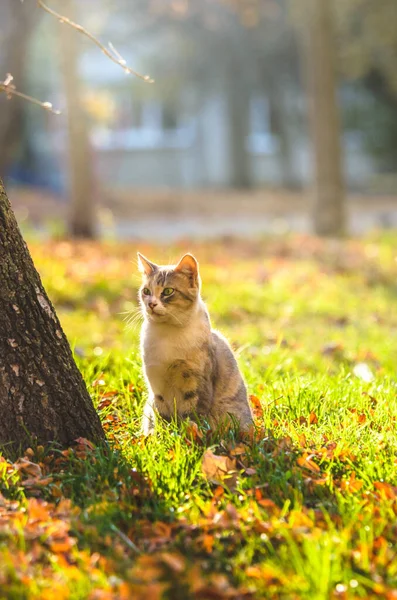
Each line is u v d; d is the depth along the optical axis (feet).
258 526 13.94
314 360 30.12
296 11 119.55
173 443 17.52
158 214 115.75
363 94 151.84
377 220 104.58
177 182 163.43
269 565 12.88
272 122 162.50
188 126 162.09
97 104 75.15
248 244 67.21
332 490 15.53
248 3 100.42
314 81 75.51
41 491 15.62
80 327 33.78
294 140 163.32
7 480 15.65
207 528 14.07
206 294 42.01
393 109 150.51
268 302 42.19
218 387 20.54
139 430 19.67
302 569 12.50
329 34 74.90
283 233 77.97
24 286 17.13
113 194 128.26
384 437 18.38
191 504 14.97
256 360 28.55
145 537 14.08
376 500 15.17
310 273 52.24
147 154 162.91
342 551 13.08
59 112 19.88
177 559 12.87
